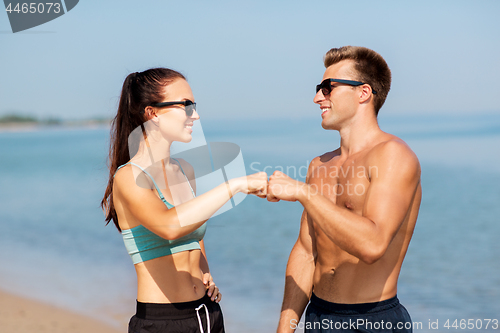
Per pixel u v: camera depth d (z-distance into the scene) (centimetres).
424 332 445
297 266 223
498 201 1136
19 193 1592
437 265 681
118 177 183
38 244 851
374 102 196
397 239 189
